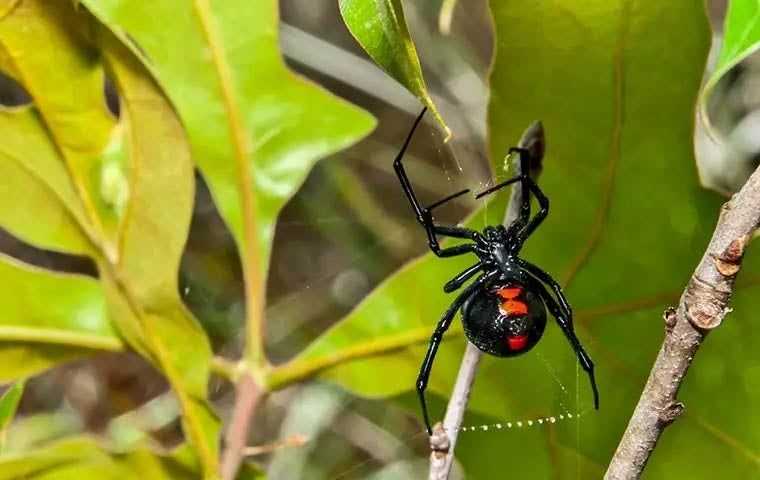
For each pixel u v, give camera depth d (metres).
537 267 0.15
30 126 0.15
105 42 0.14
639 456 0.12
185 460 0.16
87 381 0.25
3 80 0.24
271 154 0.15
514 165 0.15
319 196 0.26
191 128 0.15
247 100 0.15
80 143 0.15
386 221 0.26
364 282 0.26
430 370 0.16
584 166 0.15
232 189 0.15
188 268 0.24
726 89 0.21
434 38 0.24
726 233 0.12
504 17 0.14
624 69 0.14
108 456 0.16
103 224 0.15
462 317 0.16
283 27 0.25
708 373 0.15
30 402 0.25
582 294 0.15
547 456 0.16
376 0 0.12
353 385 0.15
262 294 0.15
